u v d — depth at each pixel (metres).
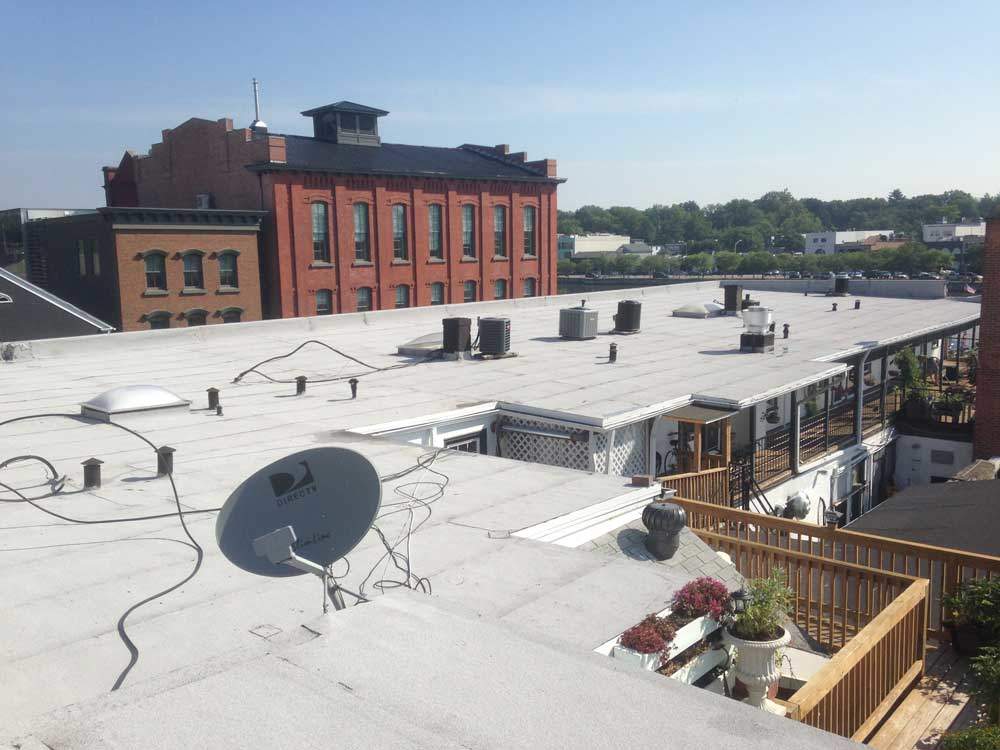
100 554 7.03
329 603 6.00
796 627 9.83
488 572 6.85
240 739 2.57
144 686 2.93
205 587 6.31
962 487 12.94
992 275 22.55
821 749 2.54
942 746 6.74
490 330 18.64
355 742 2.55
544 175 53.41
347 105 47.34
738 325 25.08
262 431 11.89
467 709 2.76
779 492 18.59
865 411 26.12
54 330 31.08
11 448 10.86
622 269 157.25
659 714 2.75
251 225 40.12
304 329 23.86
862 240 191.62
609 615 6.18
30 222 44.56
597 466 13.27
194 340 21.62
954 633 9.27
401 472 9.94
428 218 47.25
